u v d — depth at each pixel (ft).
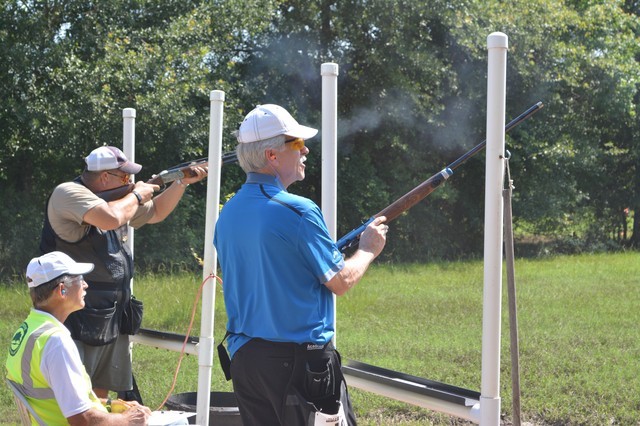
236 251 13.92
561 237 93.35
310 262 13.38
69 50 66.03
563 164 86.94
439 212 86.69
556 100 83.92
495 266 13.87
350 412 14.15
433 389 15.25
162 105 64.90
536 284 57.11
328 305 13.93
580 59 85.05
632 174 96.94
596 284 57.06
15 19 64.90
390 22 78.69
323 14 80.43
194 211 74.23
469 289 55.36
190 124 68.18
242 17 73.20
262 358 13.56
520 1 81.46
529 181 86.43
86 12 68.69
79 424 14.33
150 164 71.72
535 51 82.84
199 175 21.13
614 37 90.53
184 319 44.09
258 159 13.99
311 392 13.48
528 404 26.94
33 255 67.82
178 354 35.55
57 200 18.66
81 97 63.98
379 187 82.89
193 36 70.54
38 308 14.98
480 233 88.79
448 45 82.12
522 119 14.38
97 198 18.66
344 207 83.10
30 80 64.34
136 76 65.57
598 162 93.56
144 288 53.47
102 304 19.29
